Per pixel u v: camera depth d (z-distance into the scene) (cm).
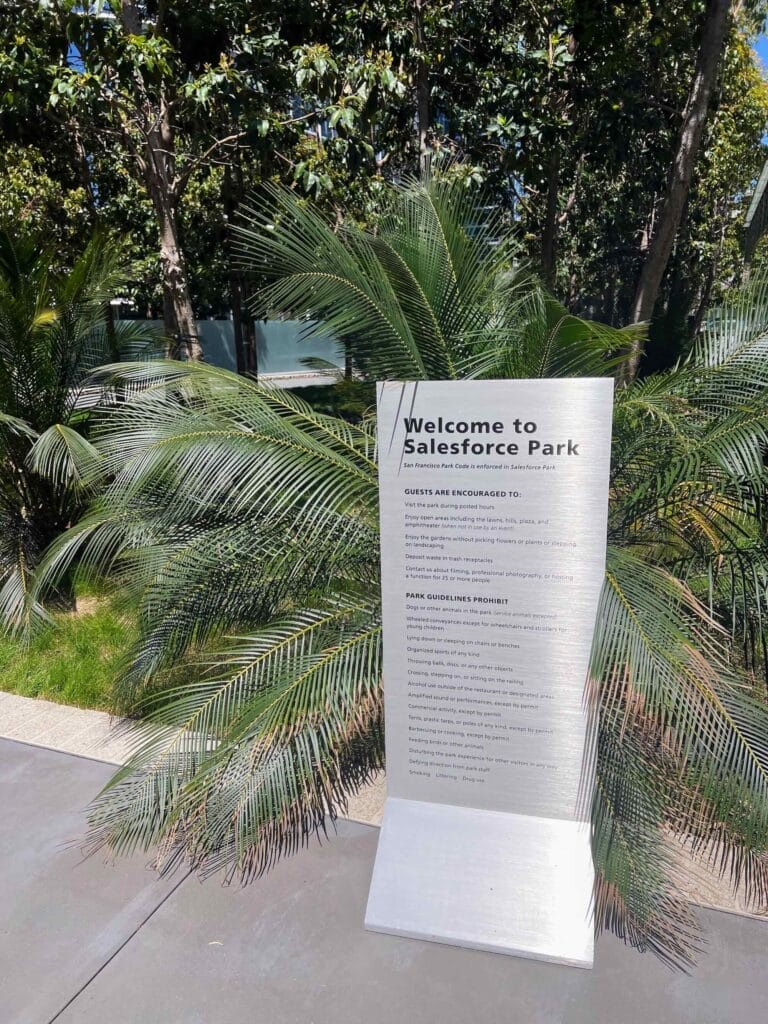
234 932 258
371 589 323
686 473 274
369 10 669
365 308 310
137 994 236
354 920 262
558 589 222
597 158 866
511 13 784
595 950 246
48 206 1021
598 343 297
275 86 605
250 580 338
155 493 345
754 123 1346
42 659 475
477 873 251
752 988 231
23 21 572
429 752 250
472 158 842
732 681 264
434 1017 225
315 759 307
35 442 524
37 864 293
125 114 688
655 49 798
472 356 325
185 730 305
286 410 332
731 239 1551
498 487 218
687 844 291
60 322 546
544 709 234
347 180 635
